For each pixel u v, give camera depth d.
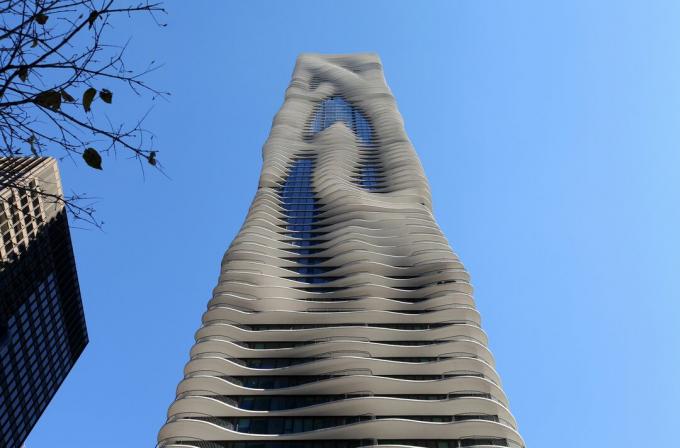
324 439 59.56
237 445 59.38
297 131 150.38
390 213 106.12
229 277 86.75
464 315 76.75
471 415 62.06
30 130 8.84
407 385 65.25
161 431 60.25
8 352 116.19
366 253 90.88
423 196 114.38
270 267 89.56
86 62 8.79
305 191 118.50
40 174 107.31
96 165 8.98
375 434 59.19
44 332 131.75
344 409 62.56
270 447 59.19
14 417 120.06
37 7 8.48
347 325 76.56
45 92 8.55
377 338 73.31
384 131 147.75
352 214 104.94
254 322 77.44
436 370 67.75
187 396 64.69
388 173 124.50
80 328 154.12
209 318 78.00
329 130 146.00
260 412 63.06
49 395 137.00
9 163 8.94
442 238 96.12
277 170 125.50
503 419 62.28
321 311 80.19
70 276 141.25
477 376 66.50
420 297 82.25
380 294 82.56
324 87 178.62
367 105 165.88
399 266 90.31
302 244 98.38
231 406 63.34
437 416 62.09
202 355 71.31
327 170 123.69
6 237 105.06
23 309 120.00
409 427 59.16
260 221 103.00
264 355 71.56
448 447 58.25
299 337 73.88
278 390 65.81
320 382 65.62
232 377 68.31
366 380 65.31
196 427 60.16
